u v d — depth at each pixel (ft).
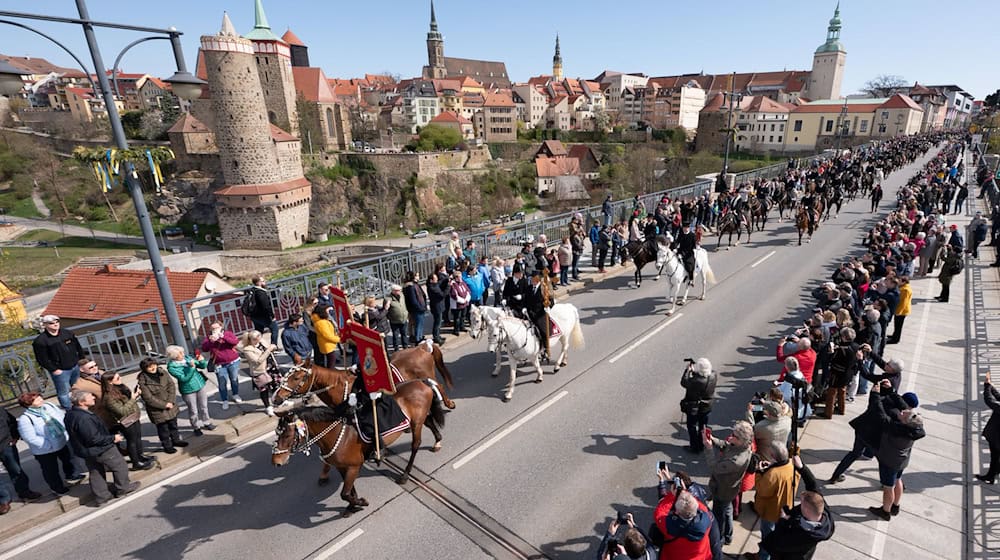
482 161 340.39
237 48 200.85
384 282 51.75
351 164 281.13
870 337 34.81
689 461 28.86
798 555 18.54
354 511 25.14
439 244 57.47
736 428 21.57
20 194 278.87
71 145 302.25
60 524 24.29
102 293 84.99
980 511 24.97
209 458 29.37
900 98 321.32
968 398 35.22
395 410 25.77
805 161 152.46
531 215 307.37
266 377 31.89
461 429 32.42
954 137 305.12
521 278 42.06
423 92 413.39
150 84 378.73
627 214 86.28
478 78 550.77
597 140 419.13
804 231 85.97
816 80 437.58
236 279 216.95
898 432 22.81
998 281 59.62
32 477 27.43
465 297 44.65
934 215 71.31
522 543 23.21
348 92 419.95
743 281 61.98
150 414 27.63
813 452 29.55
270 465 28.89
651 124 455.22
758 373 39.14
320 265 219.00
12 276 187.52
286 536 23.57
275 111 262.88
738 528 24.21
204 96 266.57
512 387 35.65
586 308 54.24
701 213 85.92
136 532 23.80
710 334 46.78
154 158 29.96
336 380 27.68
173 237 251.80
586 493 26.40
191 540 23.31
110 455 24.94
